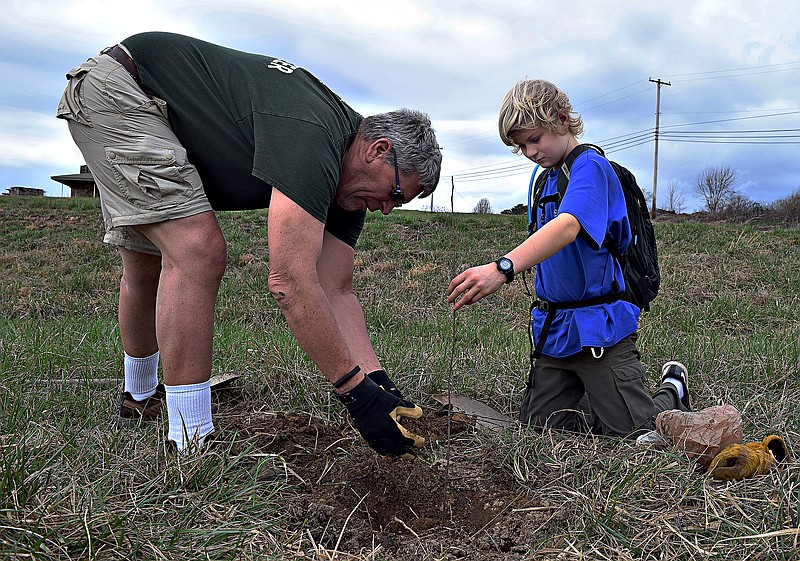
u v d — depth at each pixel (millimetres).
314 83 2635
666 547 2125
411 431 3188
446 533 2410
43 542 1885
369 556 2143
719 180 43344
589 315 3152
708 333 6652
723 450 2631
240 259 13484
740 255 12891
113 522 2057
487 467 2887
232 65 2611
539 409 3439
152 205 2566
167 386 2750
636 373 3221
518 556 2180
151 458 2633
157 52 2604
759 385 4098
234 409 3633
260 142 2408
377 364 3199
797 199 33188
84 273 12695
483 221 18422
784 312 8242
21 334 5277
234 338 5500
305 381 3756
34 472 2248
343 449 2969
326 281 3215
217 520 2223
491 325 7027
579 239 3109
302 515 2412
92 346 4742
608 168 3104
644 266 3271
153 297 3152
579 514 2348
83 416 3285
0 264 14016
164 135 2576
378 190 2625
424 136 2566
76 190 43812
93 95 2527
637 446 2859
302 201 2336
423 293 10609
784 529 2148
